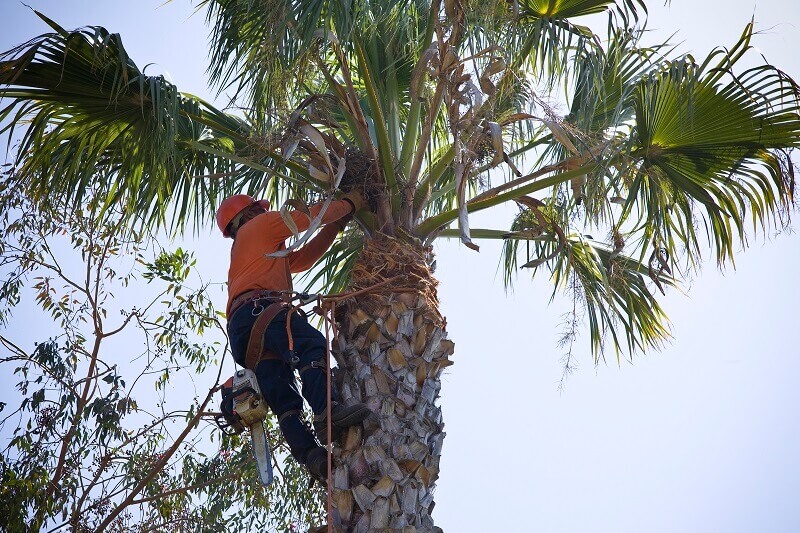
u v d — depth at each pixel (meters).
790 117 10.33
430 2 11.84
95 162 11.52
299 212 9.72
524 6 11.49
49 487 14.52
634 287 13.83
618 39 11.49
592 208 10.75
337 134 13.48
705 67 10.33
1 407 14.96
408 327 9.42
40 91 10.25
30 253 15.75
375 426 8.89
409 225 10.20
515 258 14.71
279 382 8.93
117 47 9.66
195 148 10.70
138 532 15.05
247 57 11.59
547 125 10.00
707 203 11.06
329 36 10.07
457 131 9.74
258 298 9.10
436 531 8.80
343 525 8.57
